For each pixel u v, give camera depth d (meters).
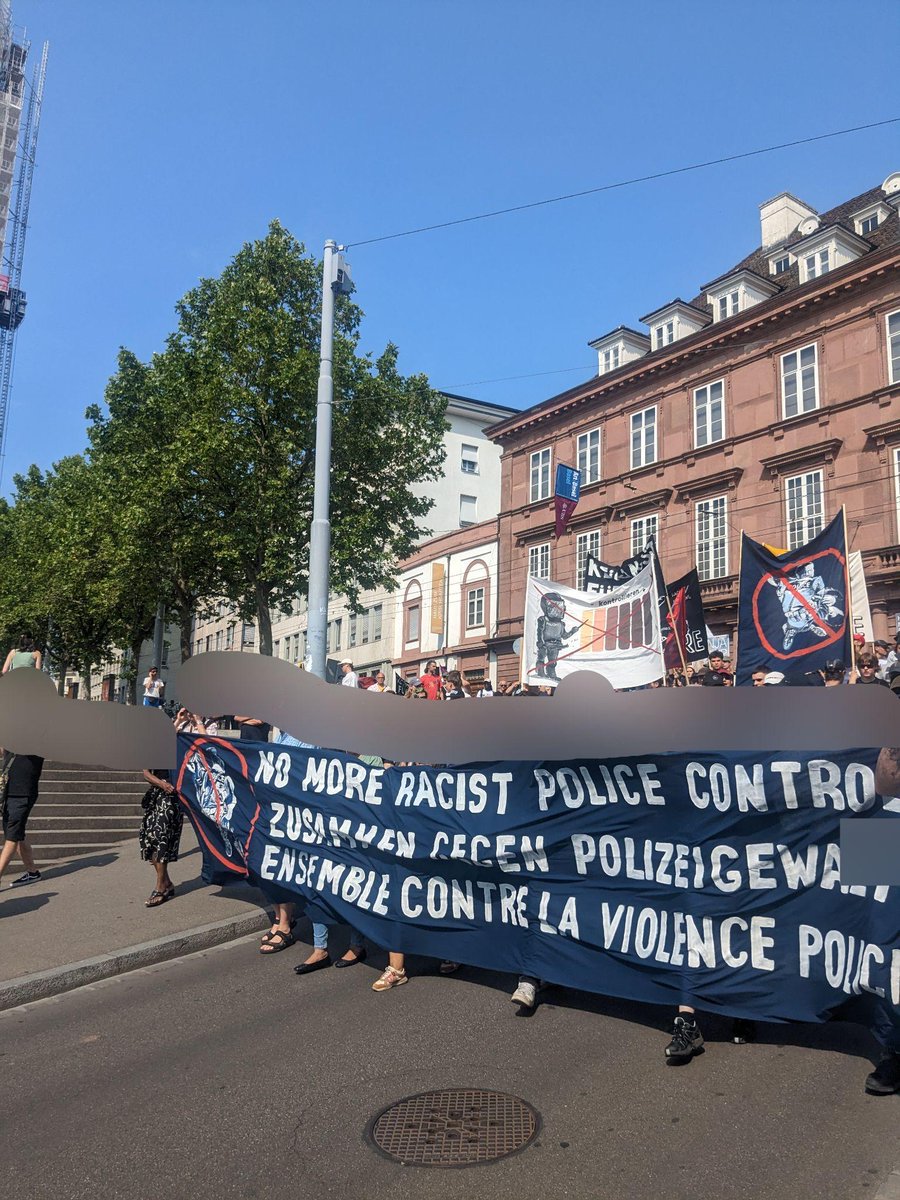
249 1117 4.20
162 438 23.38
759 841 4.57
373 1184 3.58
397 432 22.55
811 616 9.88
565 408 33.81
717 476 28.05
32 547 35.97
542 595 11.66
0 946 7.02
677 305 31.86
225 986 6.25
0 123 102.00
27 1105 4.50
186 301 23.36
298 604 50.91
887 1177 3.42
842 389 25.41
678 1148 3.73
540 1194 3.45
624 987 4.93
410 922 5.86
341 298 22.61
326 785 6.47
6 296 102.06
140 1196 3.58
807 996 4.38
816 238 28.19
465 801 5.67
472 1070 4.59
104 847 11.07
